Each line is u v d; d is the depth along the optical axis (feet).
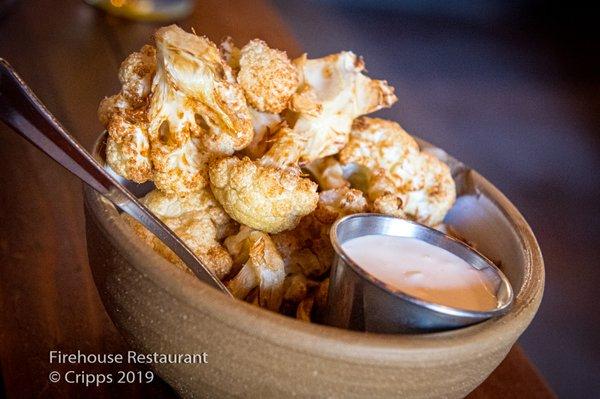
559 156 3.62
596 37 5.41
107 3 1.87
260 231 0.82
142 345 0.64
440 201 0.97
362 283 0.68
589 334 2.36
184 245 0.72
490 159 3.42
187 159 0.79
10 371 0.75
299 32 3.88
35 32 1.68
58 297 0.87
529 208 3.09
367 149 0.93
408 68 4.18
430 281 0.76
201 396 0.65
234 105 0.79
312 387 0.59
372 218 0.81
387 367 0.59
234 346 0.58
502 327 0.66
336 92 0.90
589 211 3.15
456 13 5.33
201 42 0.76
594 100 4.39
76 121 1.29
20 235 0.96
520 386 0.96
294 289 0.83
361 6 4.89
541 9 5.73
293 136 0.83
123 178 0.83
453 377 0.63
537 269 0.80
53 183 1.10
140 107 0.80
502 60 4.74
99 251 0.67
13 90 0.58
